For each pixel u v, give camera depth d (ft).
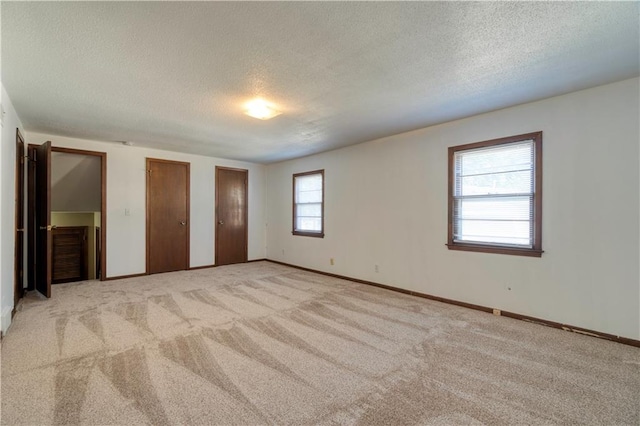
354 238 17.17
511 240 11.42
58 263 16.74
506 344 8.94
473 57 7.66
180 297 13.66
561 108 10.17
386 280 15.44
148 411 5.85
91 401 6.13
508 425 5.54
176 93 9.89
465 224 12.71
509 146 11.38
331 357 8.09
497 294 11.64
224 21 6.20
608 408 6.02
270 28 6.44
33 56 7.59
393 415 5.81
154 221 18.67
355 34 6.67
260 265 22.07
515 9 5.83
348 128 13.92
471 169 12.50
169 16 6.04
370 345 8.83
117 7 5.75
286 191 22.38
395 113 11.85
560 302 10.21
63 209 18.13
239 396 6.36
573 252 9.97
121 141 16.55
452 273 12.94
